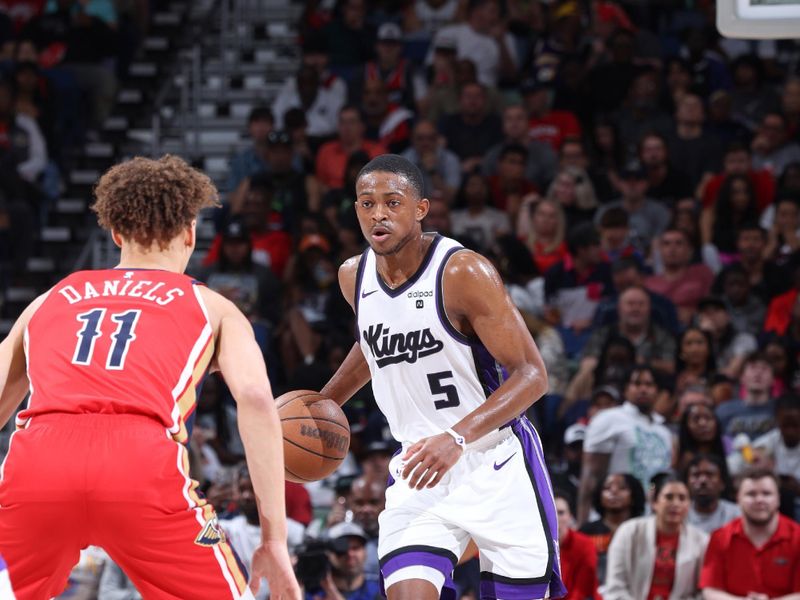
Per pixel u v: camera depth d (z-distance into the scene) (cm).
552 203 1894
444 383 699
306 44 2367
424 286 691
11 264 2033
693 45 2333
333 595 1120
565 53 2347
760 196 2012
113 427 559
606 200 2022
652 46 2386
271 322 1797
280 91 2411
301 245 1880
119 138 2341
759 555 1195
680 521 1214
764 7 735
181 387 579
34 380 581
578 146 2005
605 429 1367
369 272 717
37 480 550
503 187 1998
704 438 1387
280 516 571
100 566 1111
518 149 2000
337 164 2097
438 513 697
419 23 2495
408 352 699
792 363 1659
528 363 679
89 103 2347
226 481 1217
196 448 1320
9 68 2266
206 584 564
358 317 718
